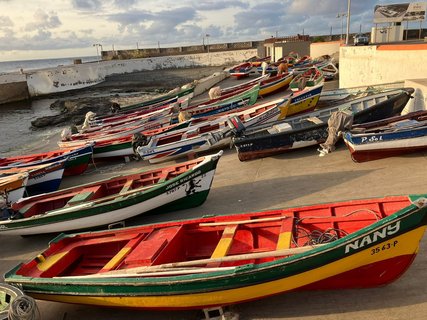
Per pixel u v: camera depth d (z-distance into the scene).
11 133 30.50
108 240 7.54
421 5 31.02
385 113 13.42
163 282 5.66
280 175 11.66
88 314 6.75
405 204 6.18
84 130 22.08
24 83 50.84
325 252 5.40
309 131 12.91
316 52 46.09
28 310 5.82
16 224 9.88
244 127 14.41
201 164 9.86
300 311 5.78
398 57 17.66
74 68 61.12
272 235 6.99
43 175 13.76
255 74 43.81
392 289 5.89
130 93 50.81
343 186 9.98
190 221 7.30
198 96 34.53
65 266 7.28
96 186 11.25
